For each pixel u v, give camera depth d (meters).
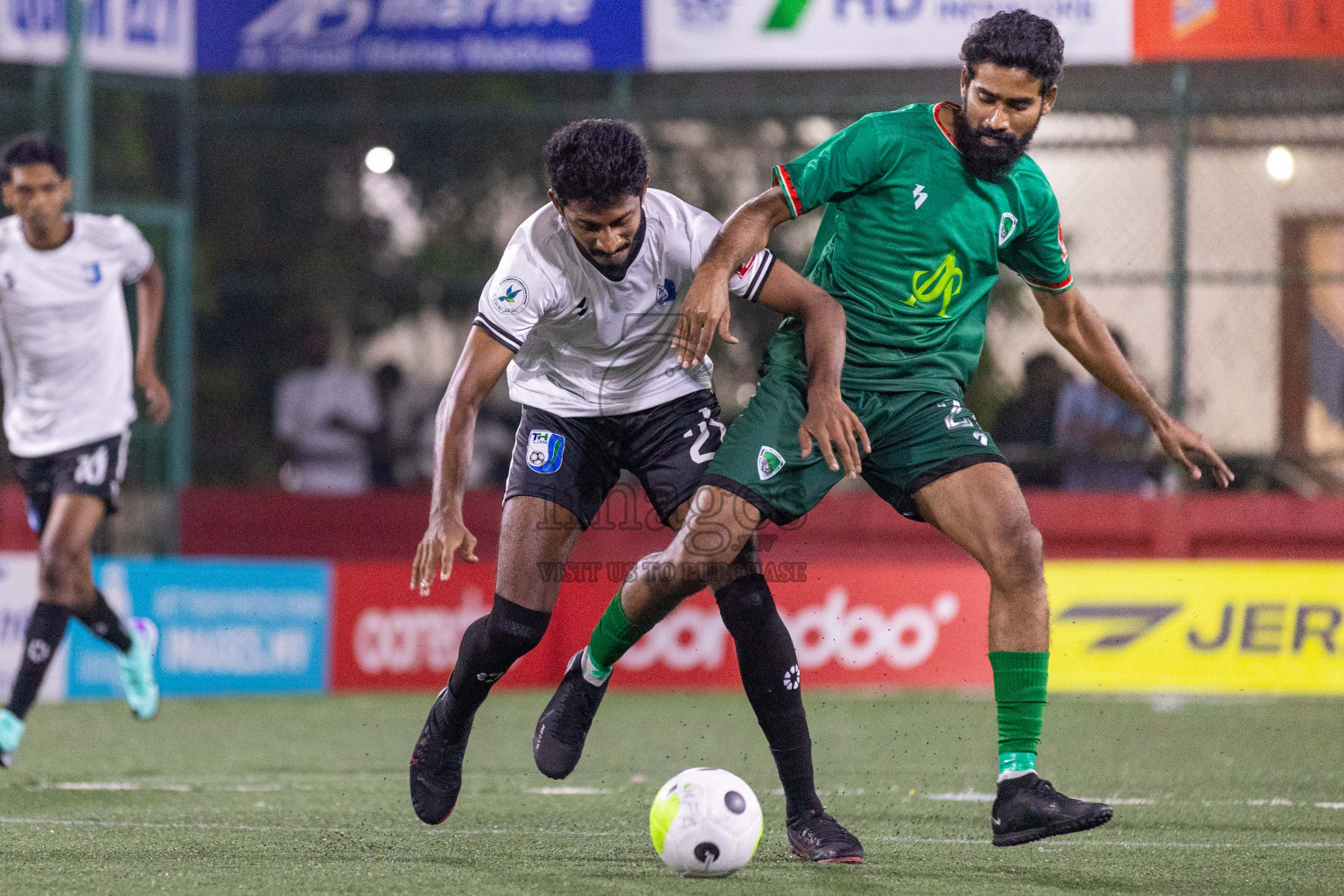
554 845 15.46
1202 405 35.94
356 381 37.88
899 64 33.12
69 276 22.80
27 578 29.78
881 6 33.09
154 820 17.16
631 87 41.97
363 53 34.38
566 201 13.46
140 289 24.34
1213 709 29.33
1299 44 32.22
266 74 47.00
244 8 34.69
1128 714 28.50
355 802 18.72
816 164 14.34
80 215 23.27
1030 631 13.89
